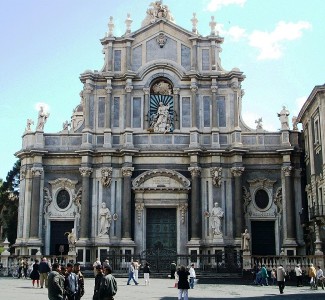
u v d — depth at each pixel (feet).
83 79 157.17
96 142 154.92
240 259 137.28
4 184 227.81
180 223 148.66
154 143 153.79
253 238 150.41
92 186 152.05
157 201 149.89
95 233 148.36
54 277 48.73
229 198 150.41
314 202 138.62
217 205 147.64
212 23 161.27
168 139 153.99
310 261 126.11
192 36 158.92
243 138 155.43
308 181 147.95
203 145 153.89
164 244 150.20
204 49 160.25
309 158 144.56
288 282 125.80
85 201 148.46
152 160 152.66
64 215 151.94
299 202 151.33
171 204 149.69
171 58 159.53
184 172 152.15
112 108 156.66
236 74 156.04
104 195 150.51
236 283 118.83
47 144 156.35
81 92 167.53
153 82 159.02
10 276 136.56
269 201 151.74
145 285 108.99
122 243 145.28
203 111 156.46
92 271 136.87
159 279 127.95
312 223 139.54
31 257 135.33
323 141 129.29
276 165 153.79
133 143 153.79
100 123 156.46
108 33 161.38
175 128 155.53
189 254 139.23
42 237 150.71
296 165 153.79
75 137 156.35
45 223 151.53
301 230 149.07
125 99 156.46
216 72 156.66
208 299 81.41
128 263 140.97
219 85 157.99
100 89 158.30
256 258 134.62
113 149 151.43
